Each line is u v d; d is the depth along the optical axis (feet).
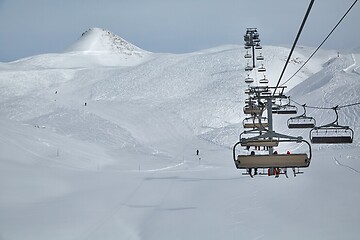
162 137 214.69
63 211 65.10
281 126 201.98
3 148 112.16
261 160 41.27
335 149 151.12
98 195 78.74
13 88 384.47
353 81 244.22
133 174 109.60
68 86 393.09
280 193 70.64
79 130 199.00
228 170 116.26
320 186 75.56
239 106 277.64
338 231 45.29
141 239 49.37
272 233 46.34
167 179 99.35
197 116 258.57
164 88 347.36
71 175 99.55
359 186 73.72
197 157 159.33
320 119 196.24
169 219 57.06
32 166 103.86
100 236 51.42
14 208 66.08
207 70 384.88
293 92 292.61
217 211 59.62
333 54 613.11
